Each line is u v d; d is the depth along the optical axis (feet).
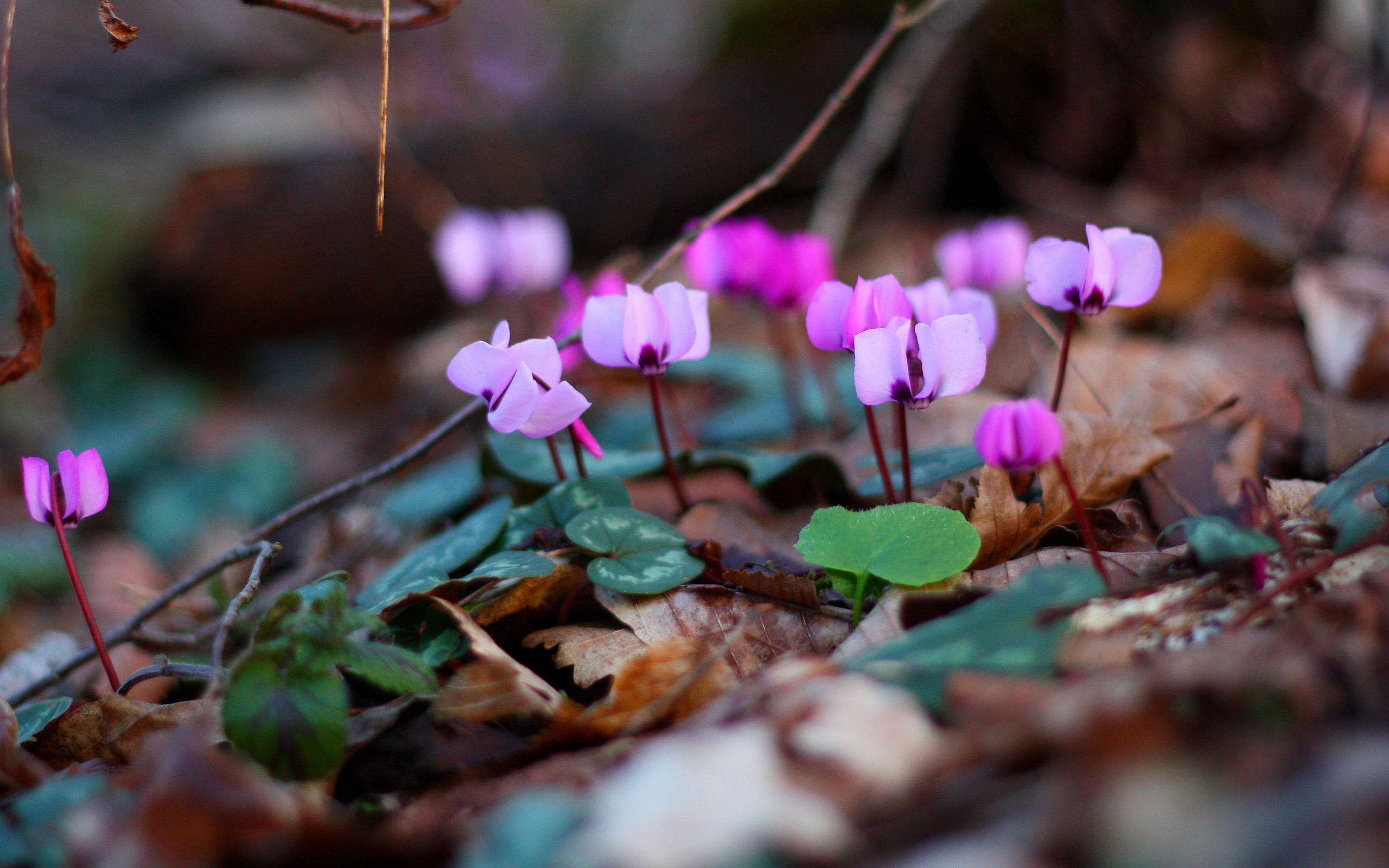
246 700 1.87
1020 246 2.35
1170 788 1.68
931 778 1.73
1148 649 1.86
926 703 1.81
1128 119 4.59
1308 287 2.65
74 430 5.26
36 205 6.25
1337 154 4.13
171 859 1.74
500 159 4.98
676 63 7.90
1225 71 4.50
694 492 2.36
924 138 4.68
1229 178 4.34
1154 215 4.19
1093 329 2.66
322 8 2.14
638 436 2.61
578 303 2.30
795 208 5.08
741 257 2.29
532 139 5.11
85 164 6.84
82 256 6.20
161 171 6.85
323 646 1.89
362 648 1.90
